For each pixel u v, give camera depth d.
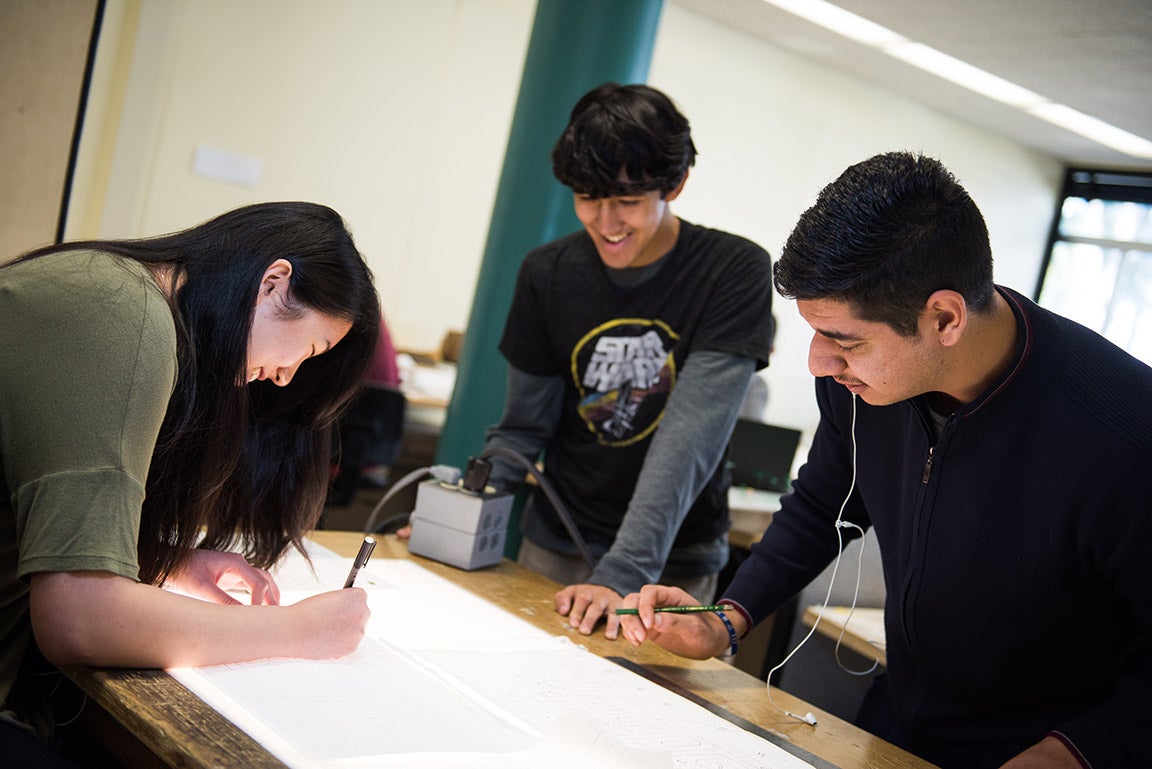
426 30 6.11
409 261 6.43
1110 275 8.92
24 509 1.08
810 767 1.23
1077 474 1.25
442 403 5.19
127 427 1.10
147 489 1.26
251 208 1.31
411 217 6.36
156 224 5.29
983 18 5.32
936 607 1.42
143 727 1.00
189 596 1.26
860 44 6.73
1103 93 6.38
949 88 7.36
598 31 2.89
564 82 2.91
